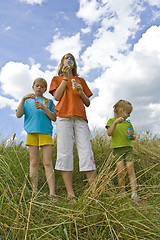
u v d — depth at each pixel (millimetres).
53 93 2746
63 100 2592
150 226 1496
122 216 1512
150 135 4328
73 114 2488
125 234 1364
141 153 3504
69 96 2619
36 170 2451
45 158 2488
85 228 1503
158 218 1549
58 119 2562
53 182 2381
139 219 1530
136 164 3234
